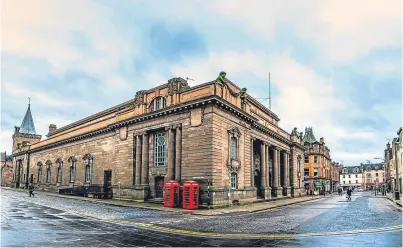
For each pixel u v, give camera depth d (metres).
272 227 15.69
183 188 27.14
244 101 34.72
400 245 10.93
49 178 58.16
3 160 96.00
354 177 141.38
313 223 17.25
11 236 12.22
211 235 13.25
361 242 11.48
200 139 28.64
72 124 60.59
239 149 32.59
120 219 18.88
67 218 18.72
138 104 36.22
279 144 49.69
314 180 79.94
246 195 33.06
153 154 33.88
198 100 28.80
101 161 42.09
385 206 30.34
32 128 88.44
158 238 12.45
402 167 49.44
